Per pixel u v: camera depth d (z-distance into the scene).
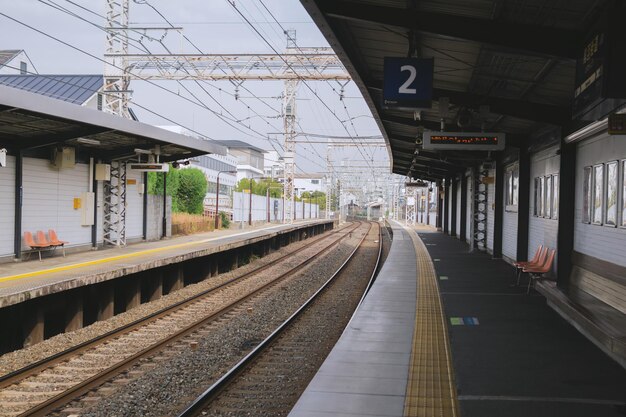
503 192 20.11
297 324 11.60
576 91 7.26
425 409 5.45
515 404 5.54
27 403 6.83
